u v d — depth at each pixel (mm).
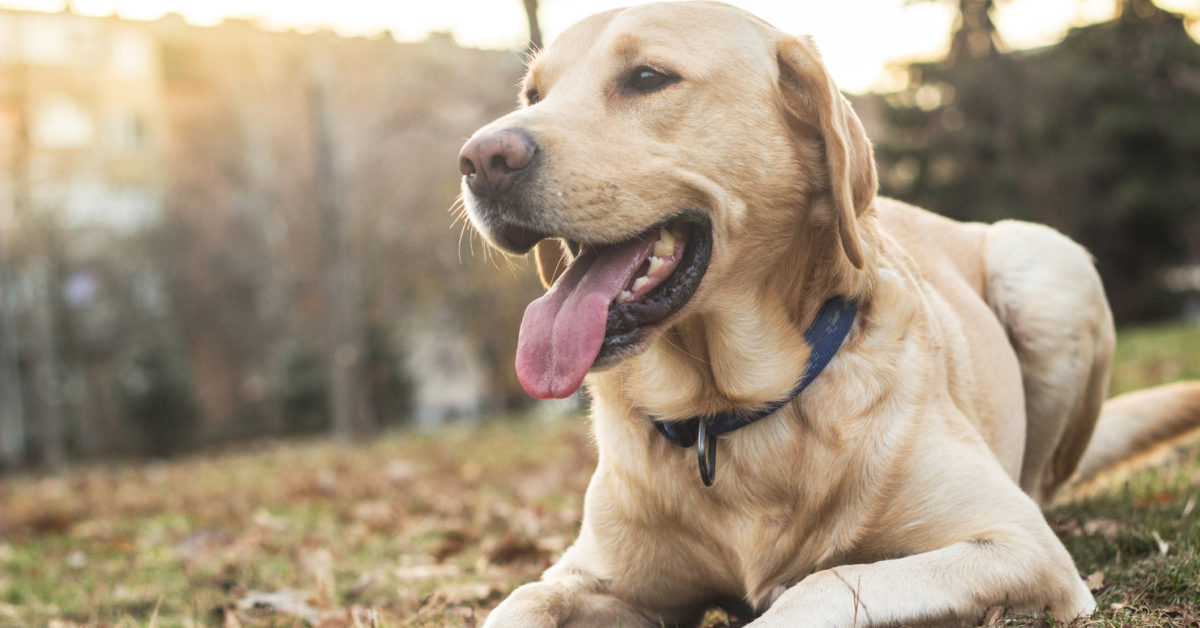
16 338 28250
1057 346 3738
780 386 2557
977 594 2301
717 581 2824
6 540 6805
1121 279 26859
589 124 2527
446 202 26281
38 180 27875
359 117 25812
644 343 2514
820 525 2598
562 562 3057
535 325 2512
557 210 2447
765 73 2594
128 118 34500
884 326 2654
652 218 2502
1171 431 4145
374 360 27359
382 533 5848
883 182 27828
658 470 2717
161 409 25203
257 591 4230
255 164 33031
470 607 3480
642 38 2590
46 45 31391
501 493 7160
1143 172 25609
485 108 16906
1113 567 3016
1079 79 25906
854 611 2213
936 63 27578
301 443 21453
